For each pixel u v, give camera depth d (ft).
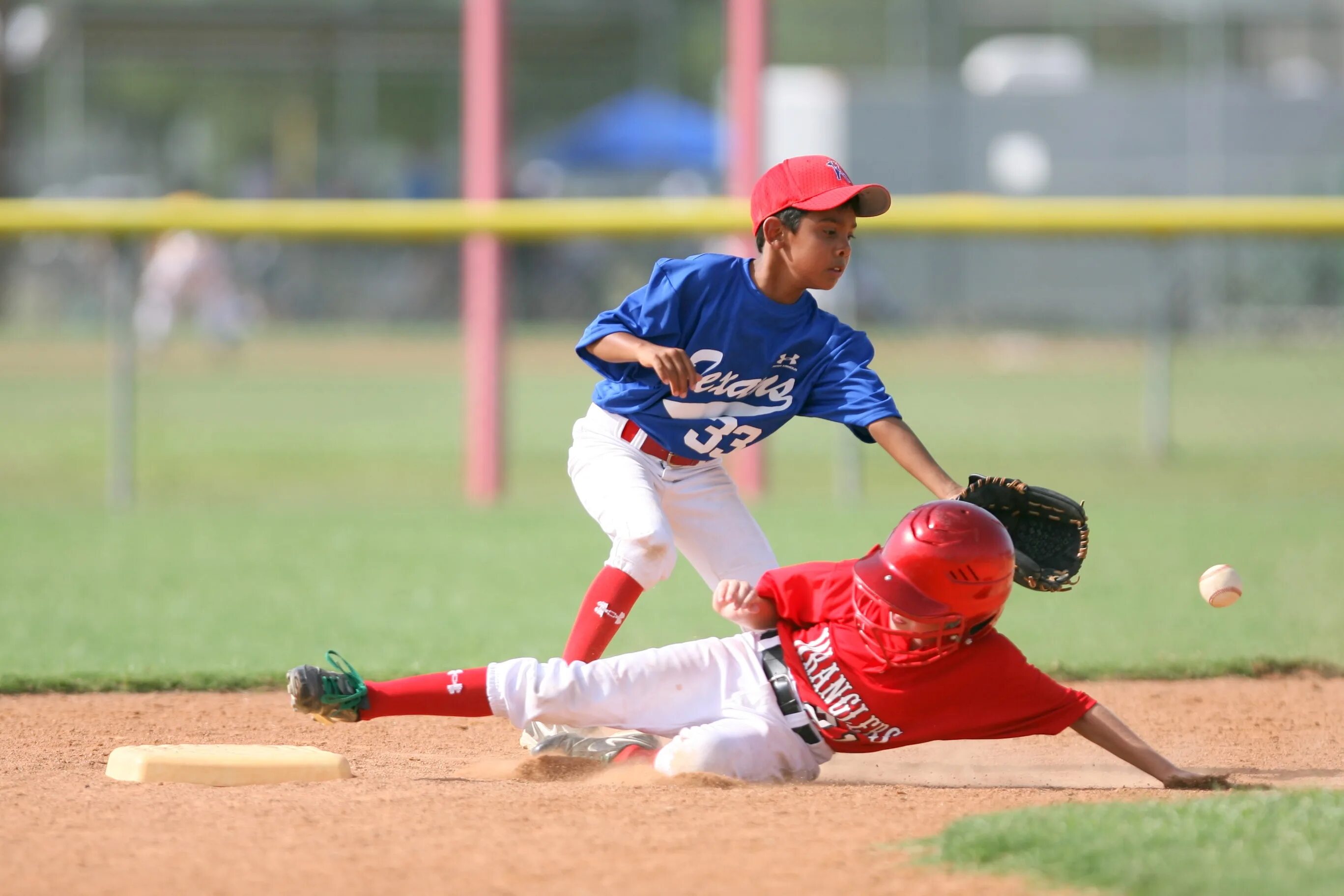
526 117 385.70
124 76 411.75
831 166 46.24
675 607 77.92
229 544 95.55
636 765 44.83
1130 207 115.03
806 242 45.91
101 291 258.57
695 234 112.68
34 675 60.03
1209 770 47.65
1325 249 221.25
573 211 112.68
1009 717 41.70
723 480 50.49
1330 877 29.96
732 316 47.19
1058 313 240.32
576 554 92.43
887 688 41.55
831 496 121.49
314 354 251.80
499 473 119.14
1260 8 309.83
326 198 313.94
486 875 32.40
